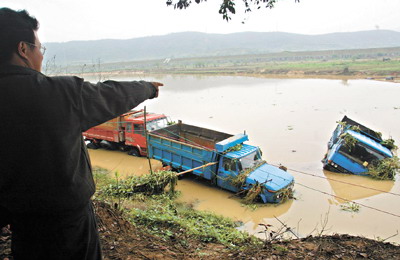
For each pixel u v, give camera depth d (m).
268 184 11.16
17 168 1.43
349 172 13.57
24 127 1.42
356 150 13.57
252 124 22.38
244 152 12.41
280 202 11.18
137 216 6.91
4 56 1.51
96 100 1.58
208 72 79.94
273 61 116.31
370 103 27.98
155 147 14.51
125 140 16.86
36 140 1.43
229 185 12.08
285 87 42.84
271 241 6.00
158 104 32.50
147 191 10.95
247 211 10.69
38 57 1.68
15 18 1.58
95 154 17.28
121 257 4.20
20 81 1.45
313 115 24.14
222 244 6.11
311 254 5.06
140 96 1.81
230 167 11.98
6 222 1.74
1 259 3.47
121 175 13.82
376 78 48.53
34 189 1.47
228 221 9.72
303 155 15.84
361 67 61.19
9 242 3.83
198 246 5.77
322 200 11.33
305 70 64.31
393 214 9.51
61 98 1.49
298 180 13.09
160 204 9.76
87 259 1.72
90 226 1.75
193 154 12.92
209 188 12.59
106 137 17.50
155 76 77.31
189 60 126.94
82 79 1.63
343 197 11.53
